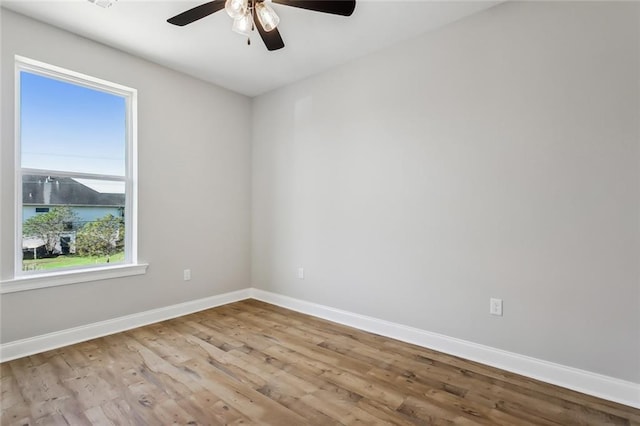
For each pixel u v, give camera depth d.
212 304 3.69
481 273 2.36
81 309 2.70
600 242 1.92
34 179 2.55
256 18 1.95
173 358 2.40
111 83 2.87
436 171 2.57
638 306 1.82
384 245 2.88
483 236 2.35
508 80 2.23
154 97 3.17
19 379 2.08
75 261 2.77
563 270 2.04
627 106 1.84
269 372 2.20
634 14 1.82
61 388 1.98
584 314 1.98
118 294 2.92
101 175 2.91
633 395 1.83
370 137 2.97
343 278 3.18
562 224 2.04
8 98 2.34
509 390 1.99
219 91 3.74
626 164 1.85
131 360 2.36
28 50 2.41
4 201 2.33
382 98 2.88
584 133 1.97
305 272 3.52
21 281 2.37
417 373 2.20
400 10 2.33
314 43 2.79
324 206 3.34
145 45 2.83
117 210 3.02
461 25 2.43
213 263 3.70
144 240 3.11
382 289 2.89
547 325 2.10
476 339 2.38
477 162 2.37
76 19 2.44
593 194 1.94
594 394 1.93
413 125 2.69
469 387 2.02
